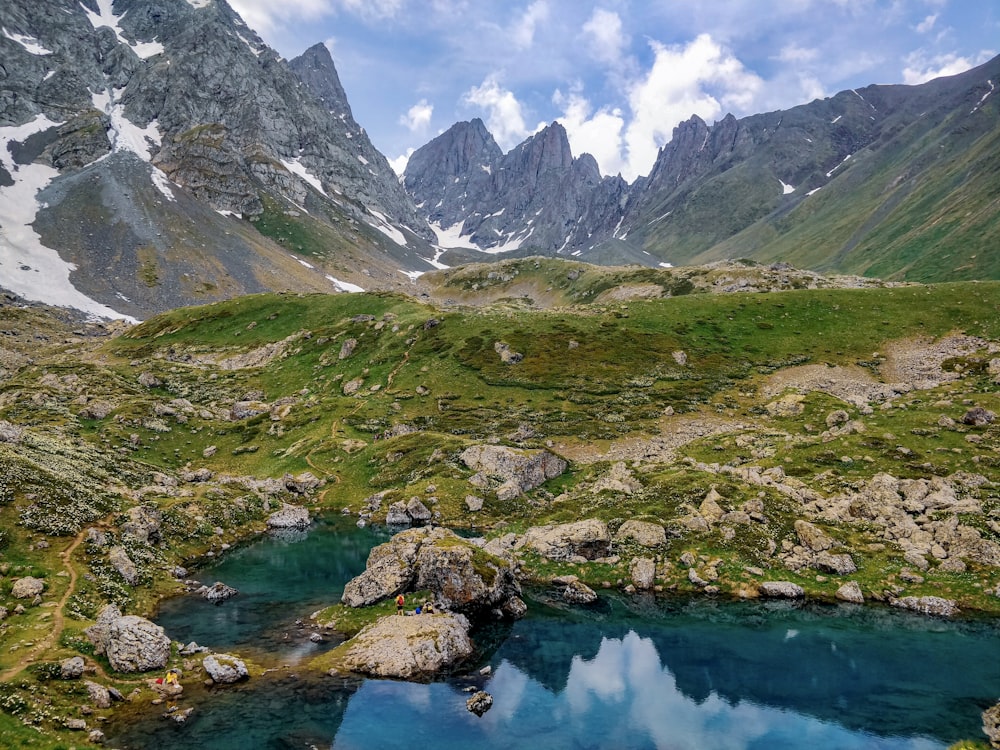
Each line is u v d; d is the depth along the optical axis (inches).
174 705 1261.1
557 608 1914.4
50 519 1931.6
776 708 1325.0
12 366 6087.6
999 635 1664.6
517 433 4008.4
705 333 5521.7
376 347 5851.4
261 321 7337.6
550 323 5812.0
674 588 2026.3
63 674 1229.7
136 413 4293.8
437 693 1379.2
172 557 2246.6
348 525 2940.5
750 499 2389.3
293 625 1750.7
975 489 2271.2
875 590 1925.4
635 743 1192.2
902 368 4707.2
